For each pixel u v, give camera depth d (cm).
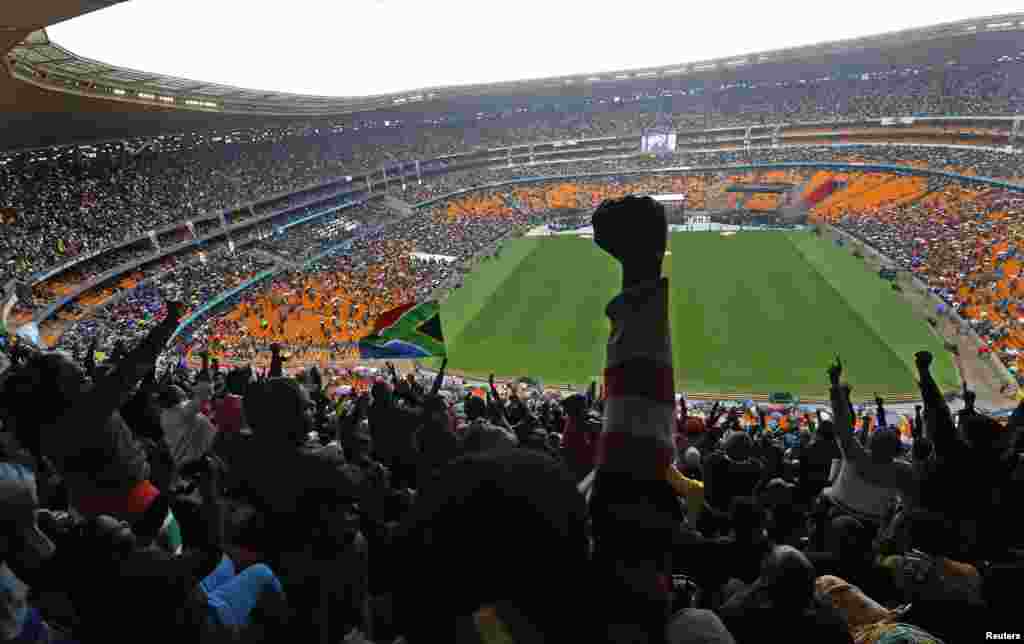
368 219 8706
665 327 203
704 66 10750
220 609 331
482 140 11250
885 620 412
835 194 8288
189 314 5047
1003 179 6844
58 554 289
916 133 8988
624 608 185
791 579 345
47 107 5356
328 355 4503
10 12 3006
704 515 650
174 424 723
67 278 5138
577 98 11869
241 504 440
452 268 6388
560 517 133
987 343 3816
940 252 5378
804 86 10700
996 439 473
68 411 423
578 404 550
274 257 6656
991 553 440
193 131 7769
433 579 130
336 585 402
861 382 3569
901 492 595
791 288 5291
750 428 1816
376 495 621
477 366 4141
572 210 9038
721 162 10025
